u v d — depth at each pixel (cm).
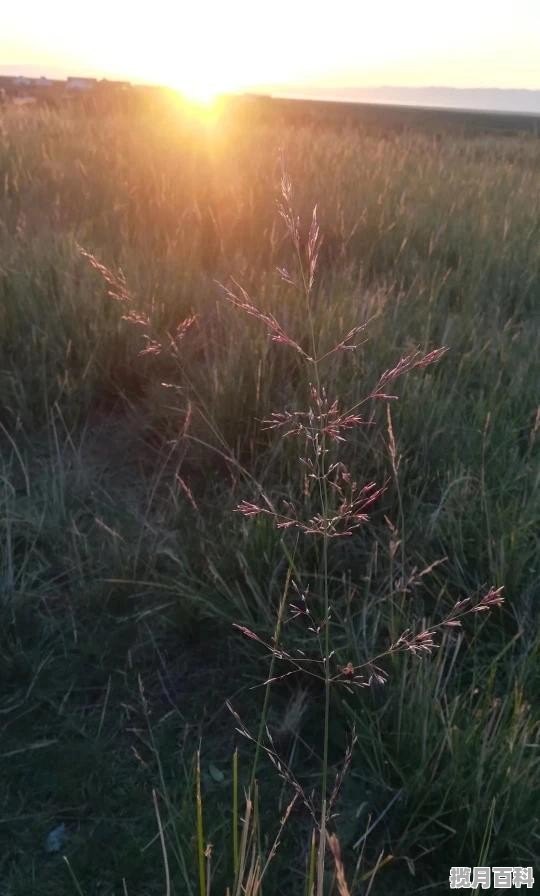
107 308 344
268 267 443
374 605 220
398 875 168
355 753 188
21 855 165
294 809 178
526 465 270
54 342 320
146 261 402
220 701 204
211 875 158
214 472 275
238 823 172
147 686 207
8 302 336
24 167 580
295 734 191
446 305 421
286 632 209
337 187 575
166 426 301
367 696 195
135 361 326
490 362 339
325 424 183
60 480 258
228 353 312
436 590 234
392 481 261
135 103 1071
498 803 166
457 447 280
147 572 230
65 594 232
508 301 434
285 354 320
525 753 177
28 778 181
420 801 173
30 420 298
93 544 247
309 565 233
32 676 205
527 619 222
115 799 177
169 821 165
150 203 498
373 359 303
